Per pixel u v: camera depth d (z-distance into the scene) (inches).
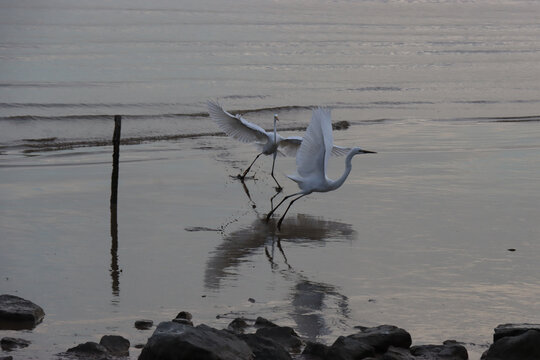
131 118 1077.1
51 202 639.1
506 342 345.4
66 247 518.3
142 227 577.3
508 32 2506.2
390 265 496.4
